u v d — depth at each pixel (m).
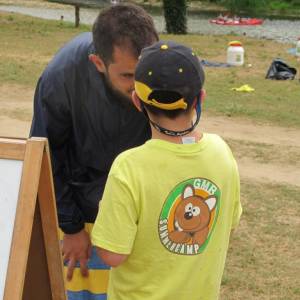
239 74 18.00
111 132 3.35
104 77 3.18
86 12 39.75
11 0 43.50
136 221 2.71
